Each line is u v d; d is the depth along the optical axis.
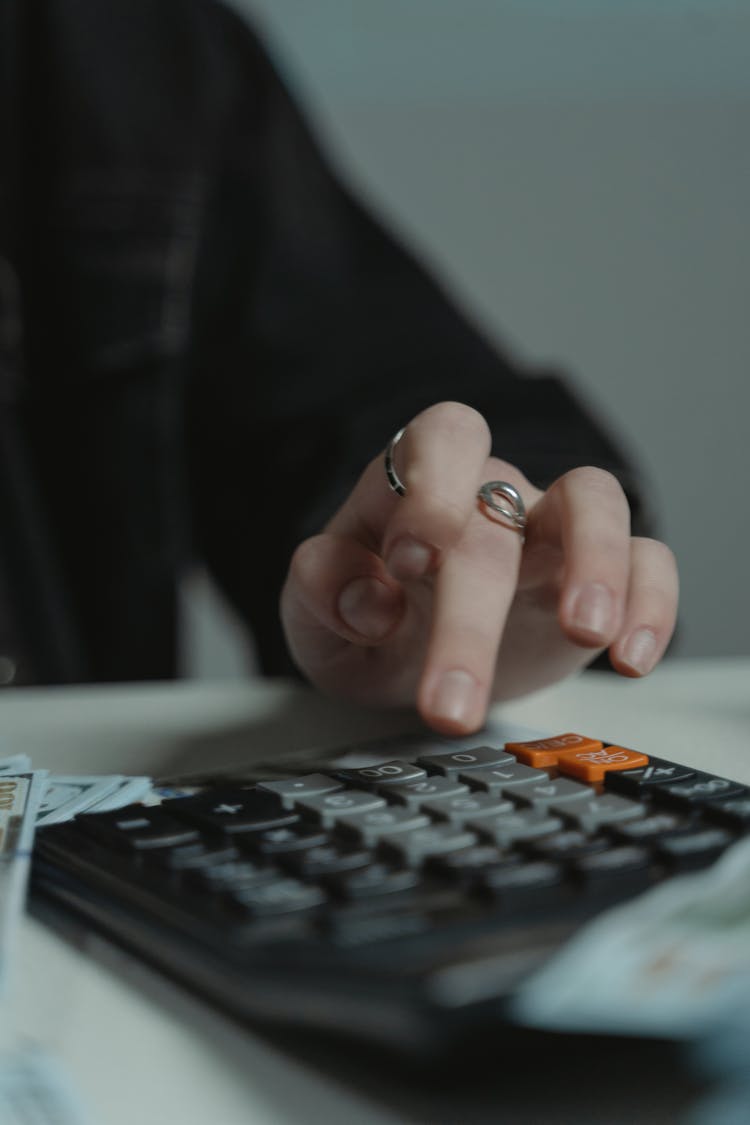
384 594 0.40
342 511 0.44
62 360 0.93
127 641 0.93
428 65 1.73
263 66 1.06
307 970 0.18
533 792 0.27
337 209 1.04
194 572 1.03
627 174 1.81
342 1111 0.16
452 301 0.96
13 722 0.48
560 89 1.77
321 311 0.92
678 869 0.22
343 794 0.27
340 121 1.76
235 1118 0.16
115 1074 0.17
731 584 1.91
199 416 0.94
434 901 0.21
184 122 0.97
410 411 0.76
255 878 0.22
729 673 0.57
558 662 0.46
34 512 0.85
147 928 0.21
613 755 0.31
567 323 1.83
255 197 0.98
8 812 0.28
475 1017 0.16
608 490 0.37
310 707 0.51
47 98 0.94
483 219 1.80
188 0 1.04
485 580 0.33
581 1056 0.16
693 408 1.86
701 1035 0.15
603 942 0.17
